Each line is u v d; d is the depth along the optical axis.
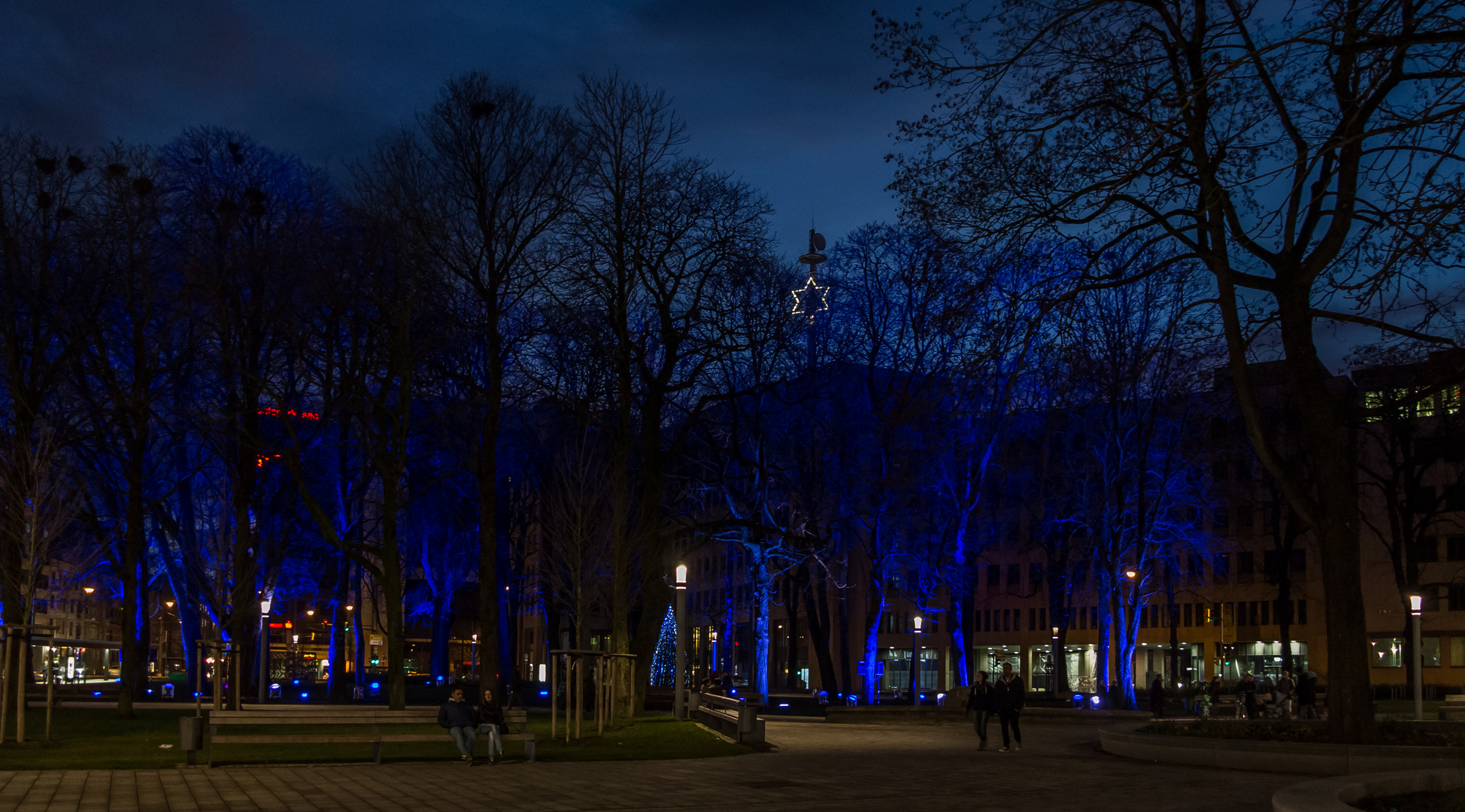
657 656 70.88
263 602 48.25
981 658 98.62
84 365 39.28
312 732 25.89
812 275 51.62
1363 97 13.69
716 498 59.53
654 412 39.59
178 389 40.03
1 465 33.41
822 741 33.12
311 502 35.28
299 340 35.50
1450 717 40.78
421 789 18.61
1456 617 74.25
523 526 59.25
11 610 33.12
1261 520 83.31
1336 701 23.55
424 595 65.25
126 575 36.16
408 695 62.25
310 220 38.81
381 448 35.84
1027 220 20.81
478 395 38.25
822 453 52.81
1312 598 76.81
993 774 21.94
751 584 56.34
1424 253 14.65
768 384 45.41
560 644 61.84
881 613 52.81
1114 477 50.12
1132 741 26.27
